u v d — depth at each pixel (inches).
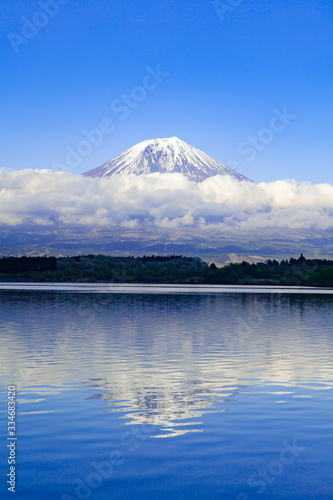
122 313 3110.2
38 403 927.0
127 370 1258.0
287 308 3666.3
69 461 666.8
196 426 799.1
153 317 2847.0
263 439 743.7
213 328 2289.6
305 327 2369.6
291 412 874.8
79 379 1144.2
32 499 572.7
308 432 773.3
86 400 950.4
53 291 6481.3
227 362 1382.9
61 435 757.9
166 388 1055.0
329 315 3063.5
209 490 594.2
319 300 4726.9
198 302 4357.8
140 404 923.4
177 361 1397.6
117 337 1939.0
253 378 1163.9
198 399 960.9
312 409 893.8
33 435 756.6
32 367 1295.5
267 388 1058.7
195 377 1171.9
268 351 1595.7
